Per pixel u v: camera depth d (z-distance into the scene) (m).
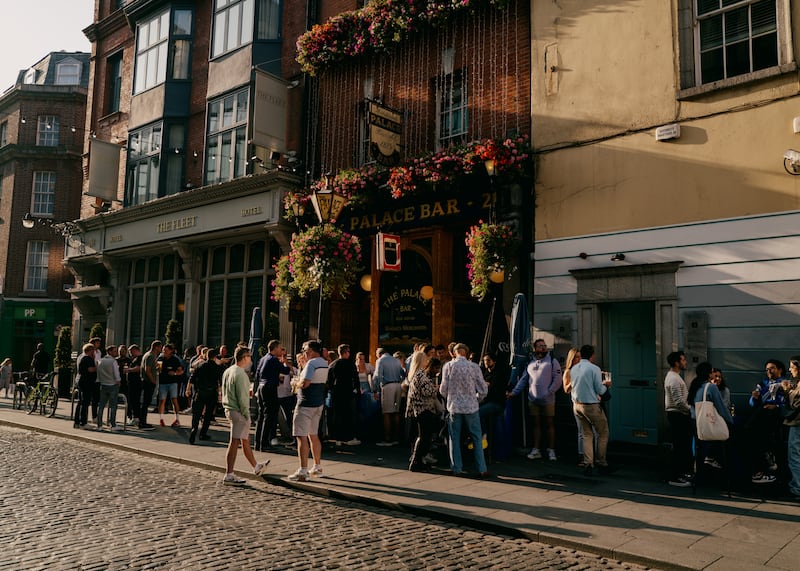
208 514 6.34
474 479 7.90
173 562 4.84
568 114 10.38
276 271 14.87
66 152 28.86
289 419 10.48
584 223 9.99
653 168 9.34
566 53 10.55
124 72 21.27
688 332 8.71
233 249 16.81
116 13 21.36
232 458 7.91
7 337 27.97
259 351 13.24
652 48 9.56
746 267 8.31
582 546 5.33
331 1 14.94
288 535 5.63
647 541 5.37
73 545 5.25
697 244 8.79
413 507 6.51
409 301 12.73
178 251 17.31
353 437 10.67
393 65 13.44
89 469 8.69
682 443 7.54
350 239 12.10
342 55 13.99
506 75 11.49
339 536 5.63
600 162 9.93
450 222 11.84
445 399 8.61
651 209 9.30
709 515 6.21
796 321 7.85
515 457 9.46
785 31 8.41
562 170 10.35
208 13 18.30
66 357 19.34
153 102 18.84
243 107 16.20
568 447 9.65
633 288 9.31
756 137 8.41
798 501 6.79
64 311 28.42
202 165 17.62
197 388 10.85
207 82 17.89
